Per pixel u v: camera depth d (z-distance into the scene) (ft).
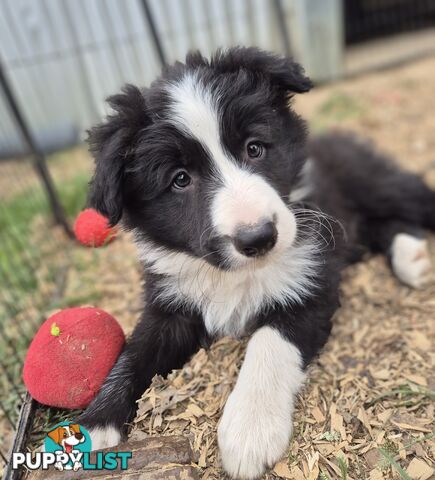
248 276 0.93
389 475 0.73
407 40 3.04
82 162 2.39
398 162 1.55
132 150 0.85
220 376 0.90
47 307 1.30
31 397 0.89
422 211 1.35
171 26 2.65
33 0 2.50
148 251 0.95
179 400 0.86
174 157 0.83
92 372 0.87
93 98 2.74
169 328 0.96
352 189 1.33
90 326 0.89
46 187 1.63
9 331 1.27
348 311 1.08
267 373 0.83
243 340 0.96
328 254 0.99
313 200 1.06
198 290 0.96
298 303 0.92
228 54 0.93
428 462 0.74
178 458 0.74
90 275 1.41
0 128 2.34
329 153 1.39
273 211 0.77
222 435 0.77
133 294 1.26
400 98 2.28
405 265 1.15
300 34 2.68
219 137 0.83
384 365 0.93
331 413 0.83
